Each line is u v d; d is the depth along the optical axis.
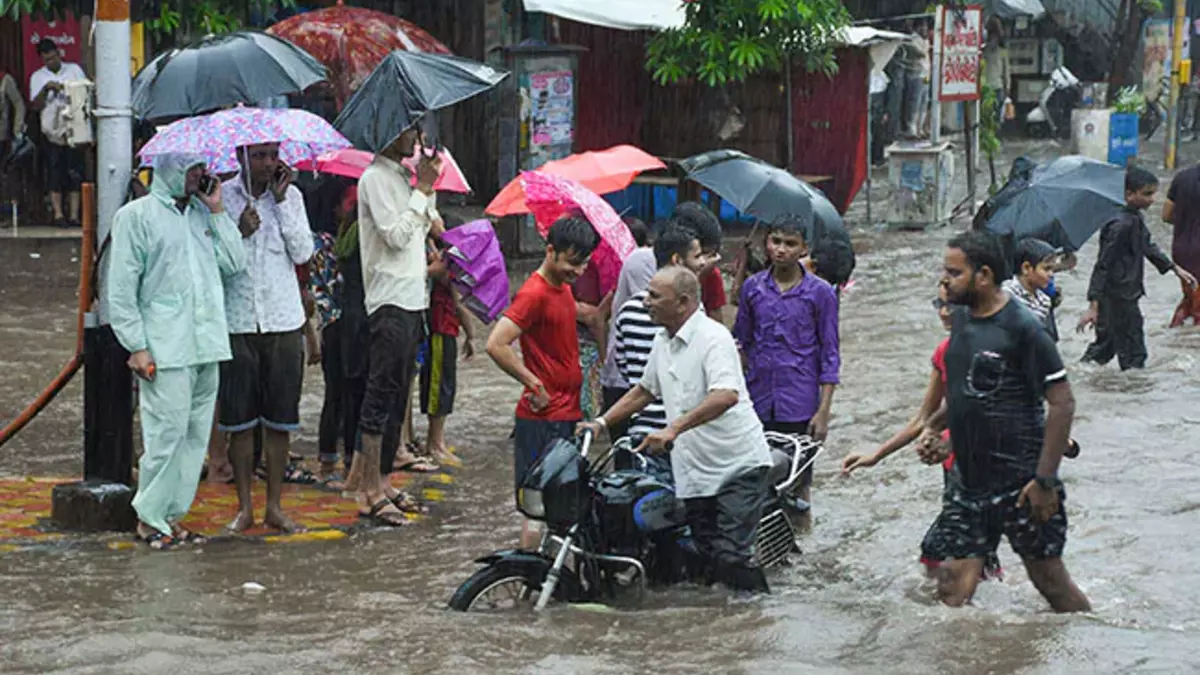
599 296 13.03
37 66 27.97
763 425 11.13
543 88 24.89
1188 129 48.25
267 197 11.13
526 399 10.56
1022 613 9.23
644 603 9.55
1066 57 50.28
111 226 11.03
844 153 29.42
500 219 24.70
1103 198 13.41
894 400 15.98
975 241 8.77
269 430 11.30
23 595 9.56
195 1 22.47
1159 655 8.16
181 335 10.65
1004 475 8.94
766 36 26.42
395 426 11.89
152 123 13.34
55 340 18.53
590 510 9.49
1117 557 10.72
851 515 12.00
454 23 30.03
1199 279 19.67
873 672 7.95
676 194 28.56
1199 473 13.02
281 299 11.17
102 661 8.15
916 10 39.19
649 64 27.12
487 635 8.68
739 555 9.62
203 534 11.22
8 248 25.00
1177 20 39.62
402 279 11.63
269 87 10.95
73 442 14.23
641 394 9.66
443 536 11.39
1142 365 17.56
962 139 41.88
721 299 11.42
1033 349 8.75
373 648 8.43
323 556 10.74
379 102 11.34
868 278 23.66
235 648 8.41
